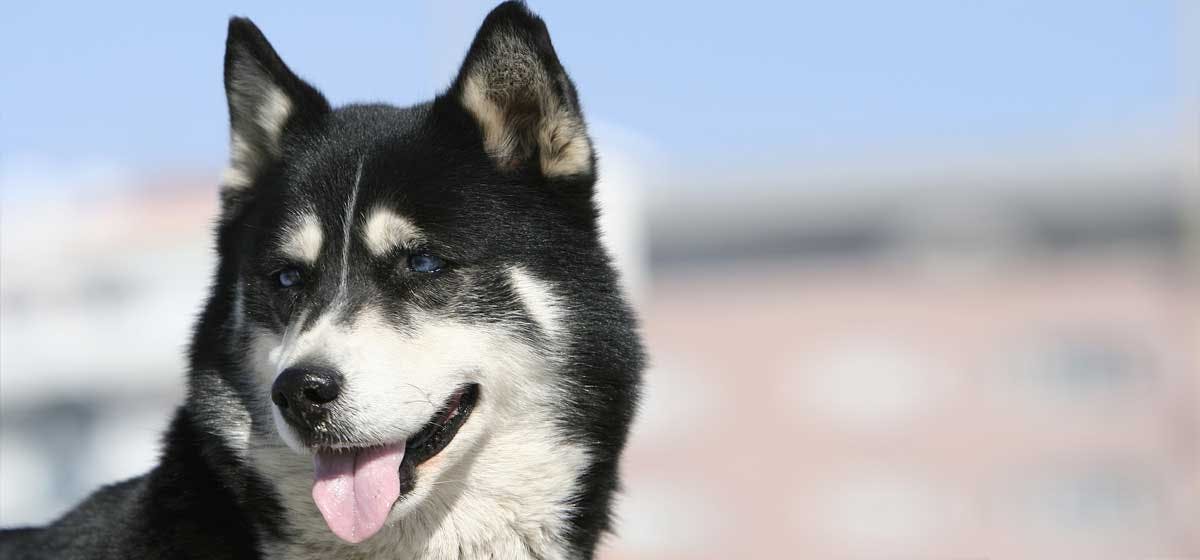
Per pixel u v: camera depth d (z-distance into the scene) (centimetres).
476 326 504
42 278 2244
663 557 2642
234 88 555
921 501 2633
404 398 476
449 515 507
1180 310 2672
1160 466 2591
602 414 528
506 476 512
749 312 2791
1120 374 2667
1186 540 2516
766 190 2766
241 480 506
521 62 531
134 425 2212
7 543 535
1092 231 2858
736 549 2630
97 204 2420
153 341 2223
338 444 470
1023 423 2656
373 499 476
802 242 2842
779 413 2716
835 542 2633
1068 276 2752
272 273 511
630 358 538
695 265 2878
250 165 559
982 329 2745
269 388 500
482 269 510
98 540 504
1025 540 2588
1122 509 2577
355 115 550
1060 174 2816
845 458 2664
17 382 2180
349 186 514
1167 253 2778
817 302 2744
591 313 529
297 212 514
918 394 2692
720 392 2730
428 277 504
